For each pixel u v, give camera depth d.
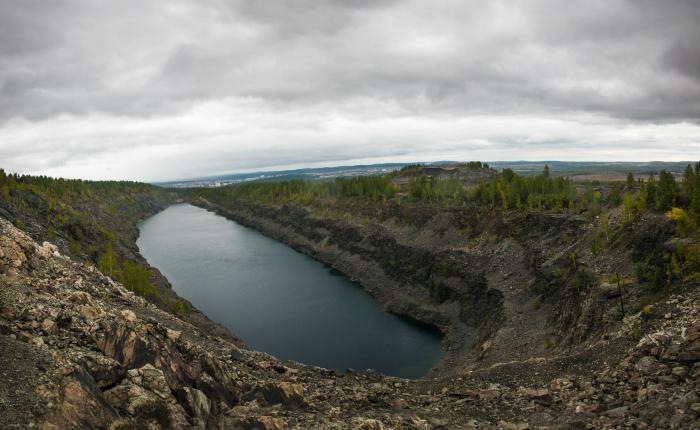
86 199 196.12
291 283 120.19
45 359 20.77
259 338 82.31
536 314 68.25
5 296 26.34
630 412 27.25
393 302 100.00
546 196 105.56
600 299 53.19
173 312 72.81
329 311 97.62
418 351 76.88
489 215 107.44
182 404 24.70
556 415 30.31
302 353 75.94
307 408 30.56
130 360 25.52
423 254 109.94
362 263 129.75
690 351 30.73
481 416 32.53
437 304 93.12
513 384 39.91
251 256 156.50
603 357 38.75
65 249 88.06
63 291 32.25
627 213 70.94
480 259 94.38
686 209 62.31
